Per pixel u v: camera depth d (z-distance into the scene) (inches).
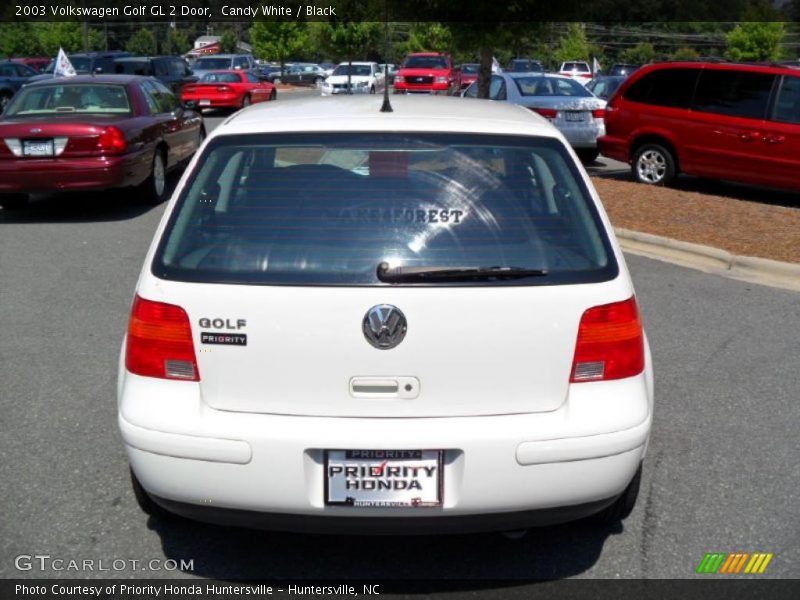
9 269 327.6
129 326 126.5
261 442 117.9
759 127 462.0
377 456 118.6
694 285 309.6
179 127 497.4
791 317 274.1
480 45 486.6
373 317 118.0
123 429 123.2
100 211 445.4
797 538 149.4
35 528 149.9
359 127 134.3
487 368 119.7
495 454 118.3
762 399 209.5
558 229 127.1
